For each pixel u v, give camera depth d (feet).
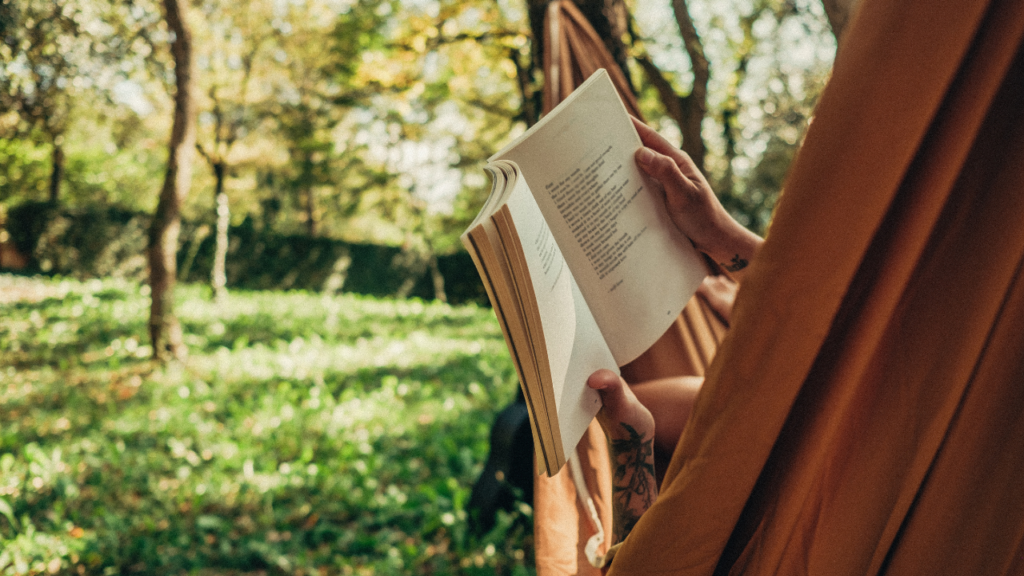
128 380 23.85
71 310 40.19
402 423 18.67
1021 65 1.96
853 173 1.96
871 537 2.16
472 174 73.77
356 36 39.24
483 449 15.65
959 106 1.94
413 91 43.34
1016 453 2.07
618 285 3.19
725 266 3.45
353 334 40.04
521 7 31.48
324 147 61.62
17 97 27.09
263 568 10.59
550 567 4.25
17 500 12.24
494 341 39.73
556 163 3.12
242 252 75.56
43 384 23.07
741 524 2.38
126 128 53.78
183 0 25.04
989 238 1.99
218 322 39.34
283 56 50.60
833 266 2.01
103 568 10.18
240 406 20.39
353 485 13.82
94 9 26.89
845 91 1.98
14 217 64.75
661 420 4.12
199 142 54.13
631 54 16.30
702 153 15.62
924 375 2.09
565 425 2.66
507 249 2.22
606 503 4.43
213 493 13.10
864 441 2.20
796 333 2.06
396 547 11.14
